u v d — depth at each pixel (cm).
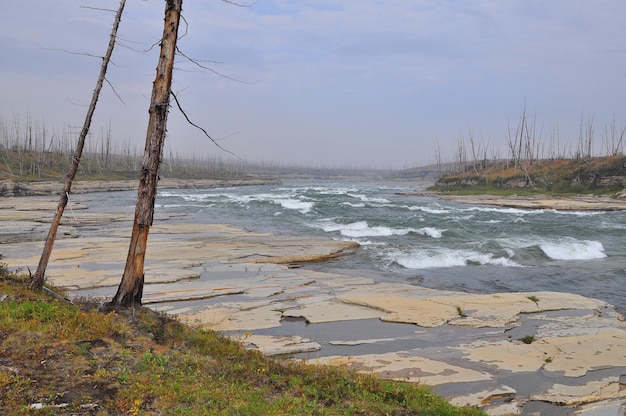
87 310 862
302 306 1331
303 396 649
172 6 848
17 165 8394
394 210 4694
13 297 859
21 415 514
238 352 812
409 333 1110
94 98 975
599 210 5322
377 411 629
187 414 562
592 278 1839
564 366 893
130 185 9094
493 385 797
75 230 2964
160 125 867
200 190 9494
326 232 3066
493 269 1998
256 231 3089
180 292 1444
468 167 11675
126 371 648
